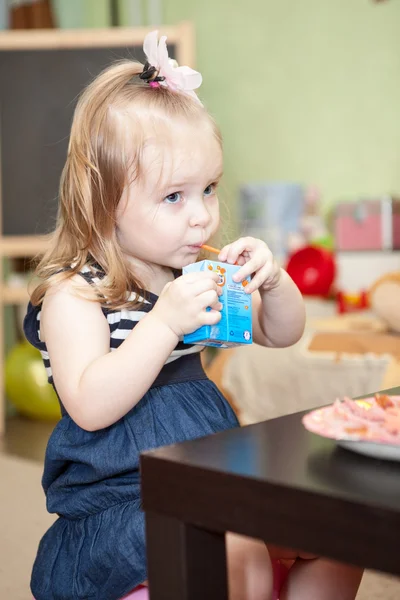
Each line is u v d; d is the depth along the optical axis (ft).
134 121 3.31
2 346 10.48
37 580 3.23
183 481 2.13
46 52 10.82
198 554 2.17
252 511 2.00
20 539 5.96
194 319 2.81
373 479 1.99
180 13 12.71
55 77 10.80
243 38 12.71
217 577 2.23
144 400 3.35
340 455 2.20
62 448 3.32
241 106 12.75
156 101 3.37
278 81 12.69
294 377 8.19
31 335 3.51
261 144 12.75
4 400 11.05
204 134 3.36
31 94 10.83
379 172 12.50
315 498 1.89
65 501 3.26
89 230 3.41
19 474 7.98
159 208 3.30
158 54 3.54
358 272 11.69
